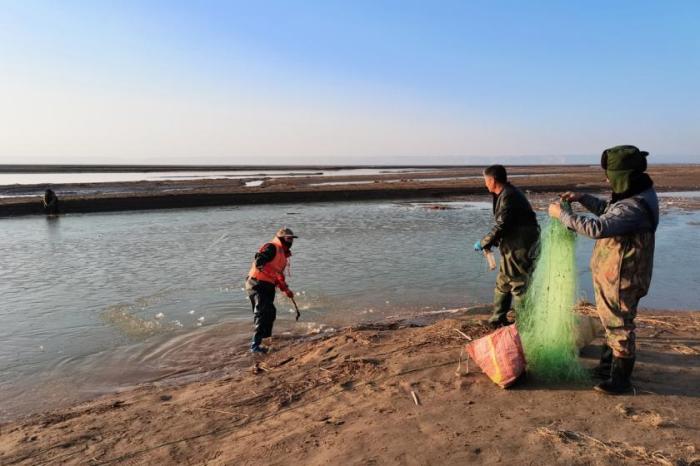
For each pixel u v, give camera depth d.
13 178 71.81
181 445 4.29
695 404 4.11
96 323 8.75
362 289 10.66
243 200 31.19
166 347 7.57
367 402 4.71
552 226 4.90
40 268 13.29
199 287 11.11
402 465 3.50
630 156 3.96
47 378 6.53
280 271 7.46
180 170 126.81
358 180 60.09
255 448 4.05
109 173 99.31
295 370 5.93
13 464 4.18
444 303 9.62
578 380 4.65
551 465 3.33
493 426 3.94
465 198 34.69
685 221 20.83
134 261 14.09
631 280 4.04
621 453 3.41
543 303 4.88
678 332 6.47
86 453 4.29
